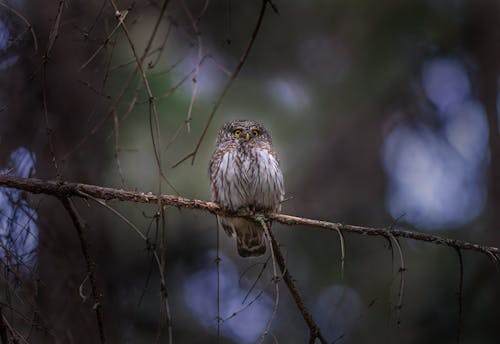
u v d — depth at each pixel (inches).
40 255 296.0
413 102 604.4
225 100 553.9
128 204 455.2
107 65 255.3
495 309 435.2
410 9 576.1
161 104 473.4
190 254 508.4
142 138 484.1
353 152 634.8
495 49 585.3
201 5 528.7
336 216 582.2
